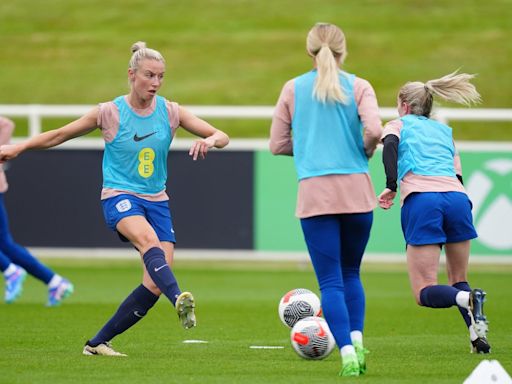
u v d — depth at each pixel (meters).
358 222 23.23
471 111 53.41
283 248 54.12
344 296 23.38
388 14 100.50
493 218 53.50
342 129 23.06
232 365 25.36
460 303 25.98
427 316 38.53
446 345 30.30
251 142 54.03
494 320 36.88
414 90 28.48
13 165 55.16
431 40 94.38
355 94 23.20
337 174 22.92
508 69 88.25
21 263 41.69
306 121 23.22
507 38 94.19
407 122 28.17
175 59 93.06
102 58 94.25
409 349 29.31
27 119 84.62
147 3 105.88
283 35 97.19
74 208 54.91
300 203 23.14
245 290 48.31
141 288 26.75
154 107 26.41
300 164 23.23
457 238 27.73
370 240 54.16
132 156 26.16
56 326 34.88
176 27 100.06
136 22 101.38
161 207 26.55
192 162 54.22
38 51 96.06
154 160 26.31
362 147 23.28
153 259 25.30
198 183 54.25
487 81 86.19
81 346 29.53
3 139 40.28
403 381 22.39
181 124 26.72
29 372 23.92
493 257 53.56
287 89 23.58
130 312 26.84
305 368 24.78
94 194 54.91
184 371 24.20
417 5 102.44
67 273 56.00
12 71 92.00
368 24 98.50
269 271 58.22
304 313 29.34
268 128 83.12
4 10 104.50
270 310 40.44
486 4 102.31
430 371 24.27
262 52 93.88
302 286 50.06
